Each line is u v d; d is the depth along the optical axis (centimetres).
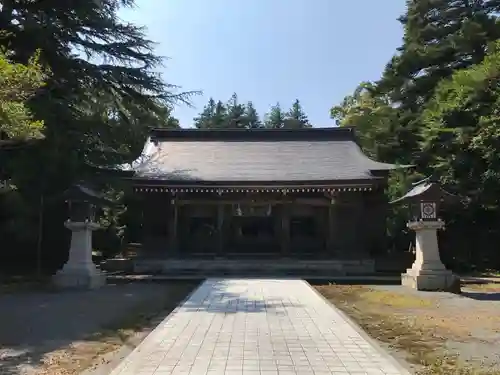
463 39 2916
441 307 1181
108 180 2078
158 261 2214
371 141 3625
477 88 1994
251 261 2209
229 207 2412
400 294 1436
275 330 854
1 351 739
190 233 2436
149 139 2883
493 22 2856
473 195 2366
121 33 2175
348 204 2327
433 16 3353
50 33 1936
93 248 2823
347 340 776
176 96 2377
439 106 2489
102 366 653
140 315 1064
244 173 2380
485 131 1956
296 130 2948
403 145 3338
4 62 851
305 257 2302
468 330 891
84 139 2073
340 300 1314
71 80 2084
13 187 1792
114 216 2848
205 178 2277
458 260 2517
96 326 942
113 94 2302
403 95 3412
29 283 1717
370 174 2320
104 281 1703
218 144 2866
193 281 1853
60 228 2205
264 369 611
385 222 2434
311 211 2414
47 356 709
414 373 613
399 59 3347
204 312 1048
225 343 753
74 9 2019
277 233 2419
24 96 1021
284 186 2225
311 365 630
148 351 702
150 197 2361
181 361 647
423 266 1568
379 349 719
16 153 1802
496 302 1267
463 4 3281
